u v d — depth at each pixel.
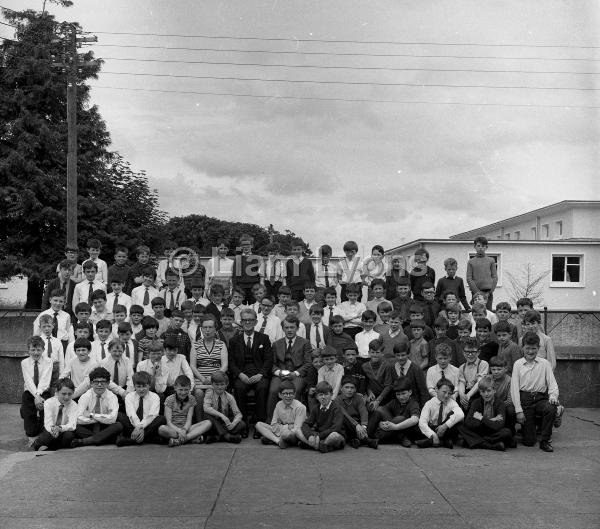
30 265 28.05
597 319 14.16
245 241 11.27
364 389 8.55
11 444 8.23
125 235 29.78
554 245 29.92
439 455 7.52
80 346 8.58
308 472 6.73
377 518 5.34
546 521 5.26
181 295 10.57
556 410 7.93
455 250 29.45
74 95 21.52
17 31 29.69
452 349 8.82
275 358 9.03
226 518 5.34
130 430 8.10
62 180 28.86
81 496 5.91
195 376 8.80
